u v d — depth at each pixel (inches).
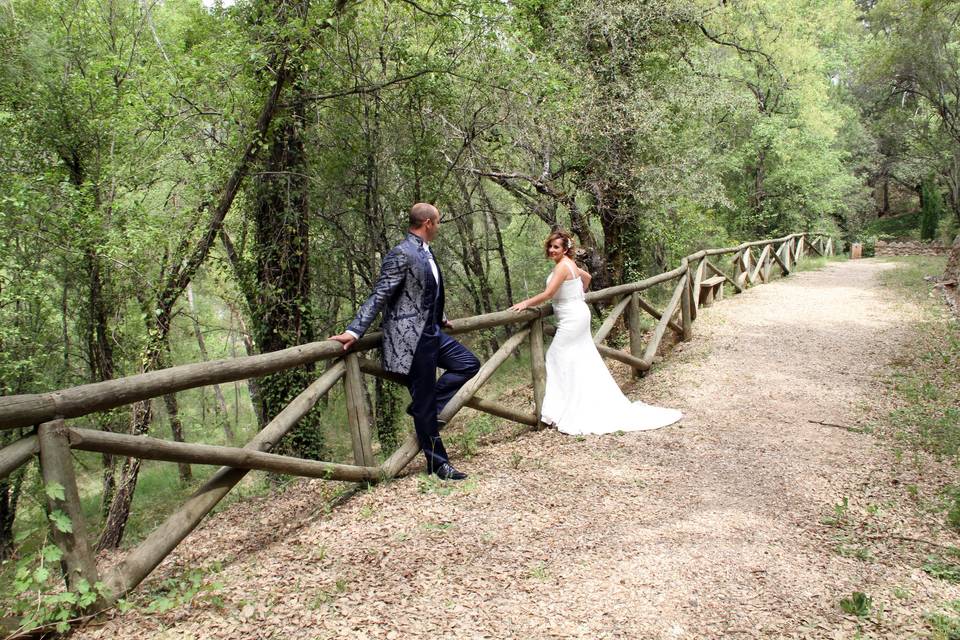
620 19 454.0
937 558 129.8
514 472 180.4
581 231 507.5
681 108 519.5
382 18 374.3
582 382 224.1
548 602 111.6
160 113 308.2
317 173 393.4
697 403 254.1
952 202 1510.8
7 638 95.0
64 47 436.1
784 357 327.9
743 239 1021.8
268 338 343.3
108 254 368.5
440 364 180.4
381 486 169.8
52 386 494.0
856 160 1497.3
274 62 307.6
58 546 102.9
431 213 166.4
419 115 392.5
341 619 105.7
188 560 144.4
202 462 124.2
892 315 434.9
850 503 158.9
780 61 861.8
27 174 407.2
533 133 421.4
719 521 146.9
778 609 110.0
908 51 1101.1
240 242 392.5
